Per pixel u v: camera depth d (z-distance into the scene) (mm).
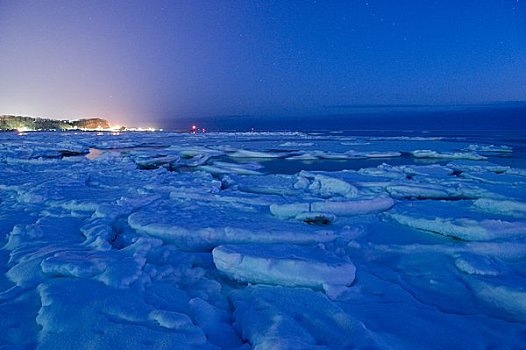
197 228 5203
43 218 5695
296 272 3678
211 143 27047
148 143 27719
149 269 3811
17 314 2889
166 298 3287
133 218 5719
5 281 3566
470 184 9062
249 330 2783
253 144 25672
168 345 2445
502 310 3422
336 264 3795
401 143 25219
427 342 2773
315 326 2850
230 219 5902
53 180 9312
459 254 4434
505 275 4020
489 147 19969
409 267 4406
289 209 6402
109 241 4902
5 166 13039
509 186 8812
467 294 3697
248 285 3754
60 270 3510
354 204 6734
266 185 9820
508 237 5086
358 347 2510
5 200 7453
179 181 9656
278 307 3133
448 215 6039
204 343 2605
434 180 10047
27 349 2438
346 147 22672
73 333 2547
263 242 5004
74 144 23828
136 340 2480
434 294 3734
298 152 19812
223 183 10430
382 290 3656
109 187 8867
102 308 2879
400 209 6602
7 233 5211
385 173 11102
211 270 4254
